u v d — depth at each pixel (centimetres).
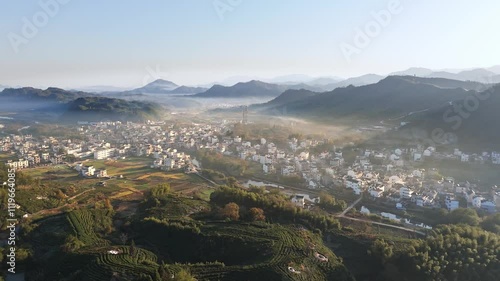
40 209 16375
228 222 14338
